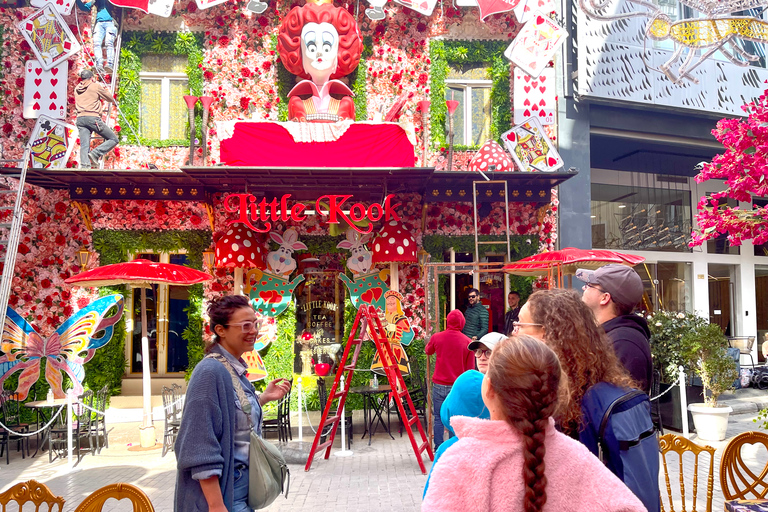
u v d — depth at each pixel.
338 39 11.00
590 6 10.54
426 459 7.91
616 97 11.79
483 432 1.68
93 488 6.75
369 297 11.05
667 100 12.20
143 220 11.03
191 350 10.75
